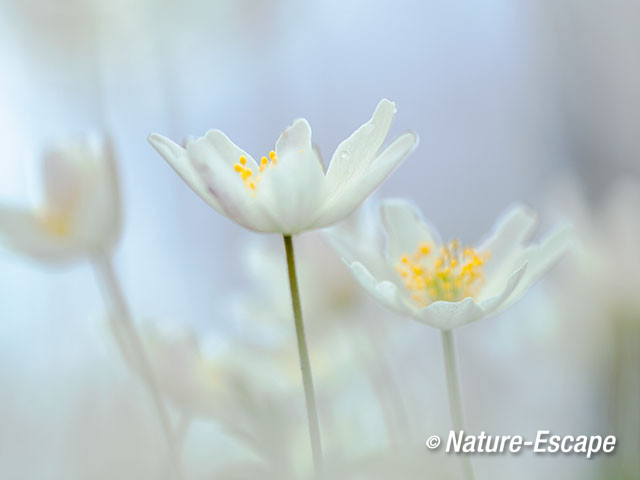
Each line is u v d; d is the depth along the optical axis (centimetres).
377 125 30
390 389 33
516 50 77
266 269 35
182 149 30
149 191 74
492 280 32
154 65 71
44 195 32
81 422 34
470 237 79
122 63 69
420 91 79
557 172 77
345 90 78
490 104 79
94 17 65
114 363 34
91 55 67
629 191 34
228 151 30
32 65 66
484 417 36
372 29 79
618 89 74
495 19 78
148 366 31
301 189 29
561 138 76
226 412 31
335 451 32
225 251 75
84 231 32
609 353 34
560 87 76
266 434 31
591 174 75
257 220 29
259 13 74
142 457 32
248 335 34
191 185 30
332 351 34
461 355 37
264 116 76
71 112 69
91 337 39
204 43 72
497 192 79
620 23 72
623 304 34
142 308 69
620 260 34
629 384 34
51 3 63
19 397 40
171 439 31
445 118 79
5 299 59
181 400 31
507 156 78
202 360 31
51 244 32
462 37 79
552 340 35
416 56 79
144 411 33
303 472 31
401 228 32
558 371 36
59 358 46
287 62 76
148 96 72
